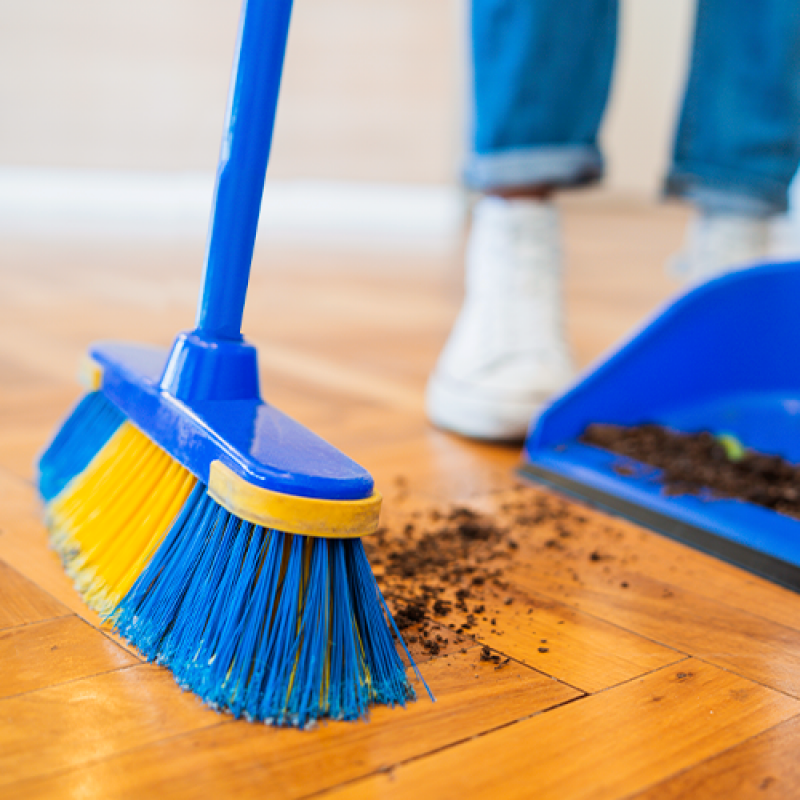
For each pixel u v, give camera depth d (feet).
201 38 11.78
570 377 3.85
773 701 2.01
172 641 1.98
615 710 1.94
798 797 1.69
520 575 2.59
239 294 2.27
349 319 6.32
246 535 1.92
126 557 2.25
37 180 11.59
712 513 2.93
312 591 1.86
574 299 7.55
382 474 3.38
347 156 13.34
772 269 3.45
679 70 14.30
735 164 4.01
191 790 1.61
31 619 2.16
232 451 1.93
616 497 3.15
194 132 12.07
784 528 2.83
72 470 2.80
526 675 2.06
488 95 3.62
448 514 3.02
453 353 3.97
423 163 13.61
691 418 3.70
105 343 2.88
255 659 1.84
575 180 3.64
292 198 13.29
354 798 1.61
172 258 8.46
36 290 6.54
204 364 2.22
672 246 11.79
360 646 1.92
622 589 2.54
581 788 1.68
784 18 3.74
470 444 3.81
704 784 1.71
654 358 3.62
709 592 2.55
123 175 11.93
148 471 2.35
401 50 13.08
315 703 1.82
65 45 11.26
